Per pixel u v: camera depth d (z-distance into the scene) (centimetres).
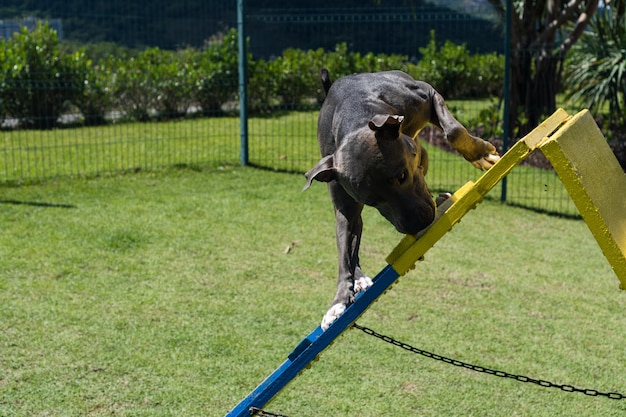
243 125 1152
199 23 1667
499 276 720
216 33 1738
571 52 1414
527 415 478
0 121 1488
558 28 1311
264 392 371
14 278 668
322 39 1903
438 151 1340
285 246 783
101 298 633
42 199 934
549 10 1273
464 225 895
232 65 1717
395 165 308
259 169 1138
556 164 325
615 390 511
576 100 1292
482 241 833
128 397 480
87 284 662
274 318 605
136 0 1605
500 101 1341
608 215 334
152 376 507
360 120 329
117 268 704
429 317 618
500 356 554
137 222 845
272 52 1880
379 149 307
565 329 604
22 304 613
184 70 1681
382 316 619
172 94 1638
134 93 1600
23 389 484
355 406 480
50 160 1179
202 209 910
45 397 476
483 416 475
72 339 555
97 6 1577
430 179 1117
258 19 1512
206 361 530
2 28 1512
